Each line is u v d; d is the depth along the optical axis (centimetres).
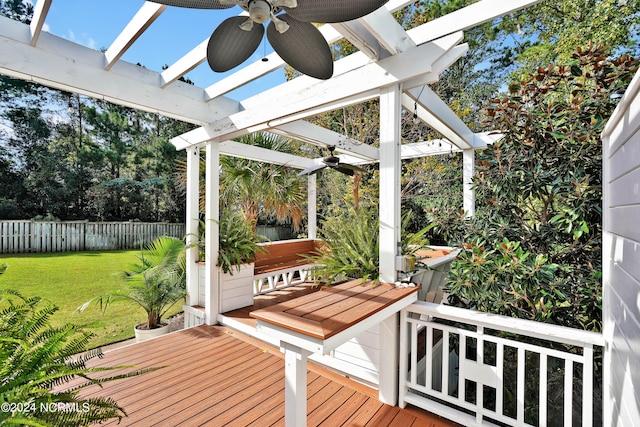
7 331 123
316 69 167
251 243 390
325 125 793
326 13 127
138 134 1129
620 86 191
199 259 391
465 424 183
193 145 384
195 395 217
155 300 354
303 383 146
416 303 205
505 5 173
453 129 336
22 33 225
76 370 112
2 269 162
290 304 169
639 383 98
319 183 798
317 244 549
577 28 586
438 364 275
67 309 400
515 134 225
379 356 215
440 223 269
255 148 457
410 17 718
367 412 200
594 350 180
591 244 199
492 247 223
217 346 298
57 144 976
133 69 281
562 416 198
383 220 215
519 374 169
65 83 243
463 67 748
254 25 149
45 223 610
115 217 1016
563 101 217
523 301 201
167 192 1087
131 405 205
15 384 104
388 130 213
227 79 302
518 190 224
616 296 130
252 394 219
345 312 156
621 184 122
